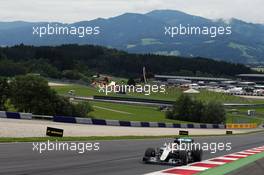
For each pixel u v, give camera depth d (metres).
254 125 170.75
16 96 149.00
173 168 27.48
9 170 23.27
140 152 38.81
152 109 197.38
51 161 28.44
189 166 29.16
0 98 154.50
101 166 27.28
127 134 72.12
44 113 147.38
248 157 38.47
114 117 149.50
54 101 148.75
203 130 115.25
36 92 147.75
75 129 63.81
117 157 33.62
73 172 23.70
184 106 181.75
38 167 25.03
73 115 148.88
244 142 64.88
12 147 36.53
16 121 62.97
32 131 53.12
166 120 160.25
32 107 148.25
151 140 58.22
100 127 74.31
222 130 128.12
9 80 172.50
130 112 173.25
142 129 86.06
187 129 110.38
